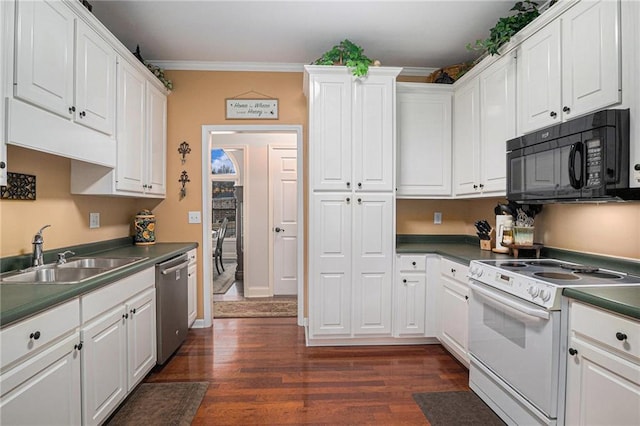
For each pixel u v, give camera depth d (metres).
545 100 1.94
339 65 2.87
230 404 2.07
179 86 3.34
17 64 1.46
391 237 2.88
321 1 2.33
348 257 2.86
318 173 2.83
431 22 2.60
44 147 1.62
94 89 2.06
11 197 1.83
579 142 1.64
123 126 2.44
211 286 3.45
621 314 1.22
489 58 2.47
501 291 1.89
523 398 1.71
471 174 2.79
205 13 2.47
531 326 1.64
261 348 2.89
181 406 2.04
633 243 1.77
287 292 4.77
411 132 3.08
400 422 1.90
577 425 1.43
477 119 2.69
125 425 1.86
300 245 3.43
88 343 1.58
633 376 1.18
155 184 3.04
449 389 2.25
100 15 2.48
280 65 3.34
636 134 1.45
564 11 1.79
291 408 2.03
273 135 4.72
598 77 1.60
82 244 2.46
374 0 2.32
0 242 1.77
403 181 3.08
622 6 1.48
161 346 2.43
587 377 1.39
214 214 8.74
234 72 3.36
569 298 1.48
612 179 1.50
